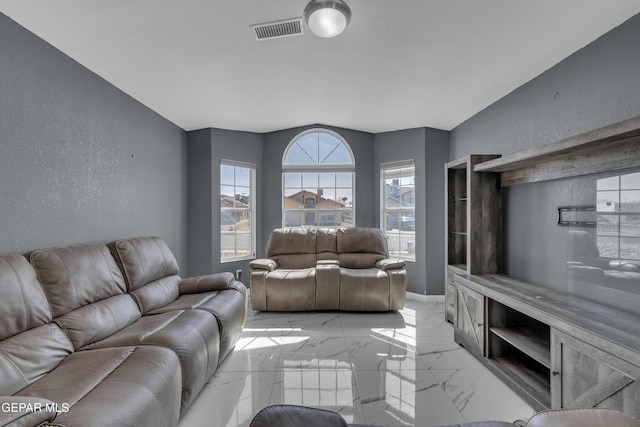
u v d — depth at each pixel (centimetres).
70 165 241
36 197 212
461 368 247
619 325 159
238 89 329
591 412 107
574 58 233
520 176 279
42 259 184
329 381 229
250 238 502
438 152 452
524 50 235
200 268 448
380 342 299
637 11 184
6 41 192
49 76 222
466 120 405
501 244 308
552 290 239
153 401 139
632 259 183
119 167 302
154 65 265
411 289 461
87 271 207
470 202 306
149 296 254
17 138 198
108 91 287
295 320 365
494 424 121
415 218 457
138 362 157
